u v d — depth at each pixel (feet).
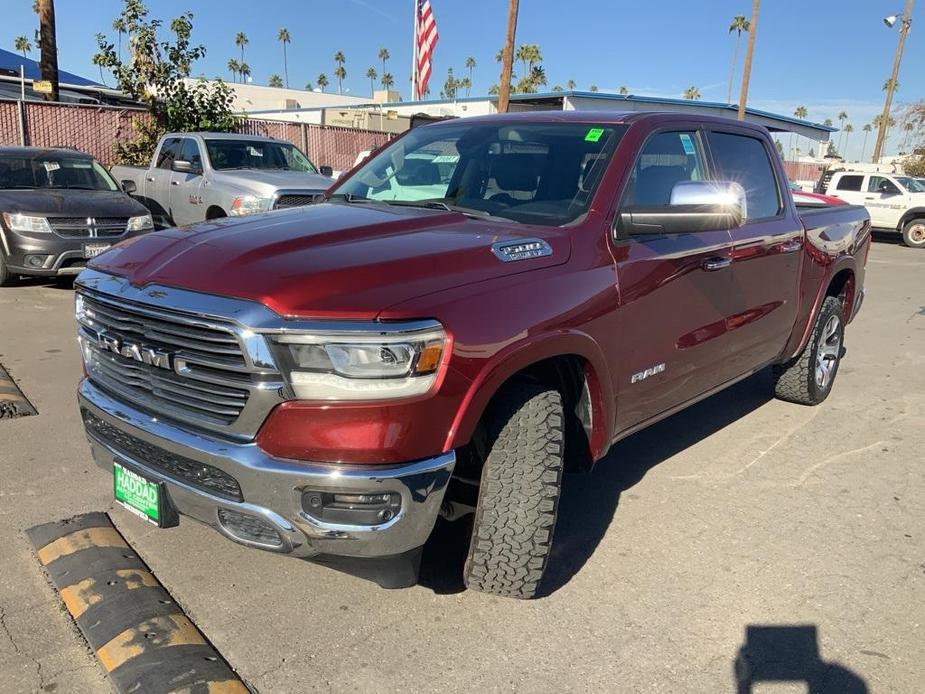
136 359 9.23
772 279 15.28
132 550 11.28
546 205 11.50
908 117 111.04
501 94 58.49
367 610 10.15
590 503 13.60
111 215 29.58
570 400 11.00
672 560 11.74
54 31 49.88
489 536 9.58
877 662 9.53
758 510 13.53
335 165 61.36
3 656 8.96
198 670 8.71
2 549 11.14
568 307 9.88
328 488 8.18
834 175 74.95
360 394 8.11
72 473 13.65
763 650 9.66
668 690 8.89
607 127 12.41
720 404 19.58
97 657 8.96
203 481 8.86
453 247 9.55
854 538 12.63
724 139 14.66
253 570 10.98
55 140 48.19
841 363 24.34
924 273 49.37
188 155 39.70
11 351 21.13
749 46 87.81
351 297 8.23
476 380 8.70
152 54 51.03
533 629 9.90
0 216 28.09
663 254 11.74
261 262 8.81
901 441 17.20
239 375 8.33
